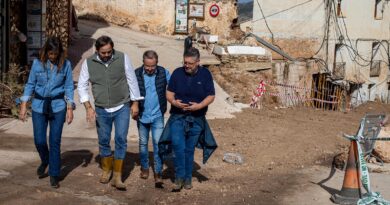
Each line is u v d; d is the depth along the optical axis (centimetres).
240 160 906
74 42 2278
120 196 693
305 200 709
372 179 831
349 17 3597
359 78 3731
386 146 923
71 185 722
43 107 686
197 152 956
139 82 718
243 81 2180
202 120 704
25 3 1570
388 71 3959
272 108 1833
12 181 725
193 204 677
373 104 3206
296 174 847
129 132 1108
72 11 2473
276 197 718
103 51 674
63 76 687
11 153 876
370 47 3772
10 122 1112
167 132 705
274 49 3278
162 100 726
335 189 763
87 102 689
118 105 698
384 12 3822
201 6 3114
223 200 699
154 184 746
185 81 691
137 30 3144
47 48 673
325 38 3472
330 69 3512
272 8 3350
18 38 1499
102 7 3169
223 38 3155
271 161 940
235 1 3142
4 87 1205
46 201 660
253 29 3347
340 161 901
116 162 710
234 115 1433
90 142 1001
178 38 3042
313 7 3412
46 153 726
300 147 1073
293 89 2308
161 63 2062
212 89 697
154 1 3114
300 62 3009
